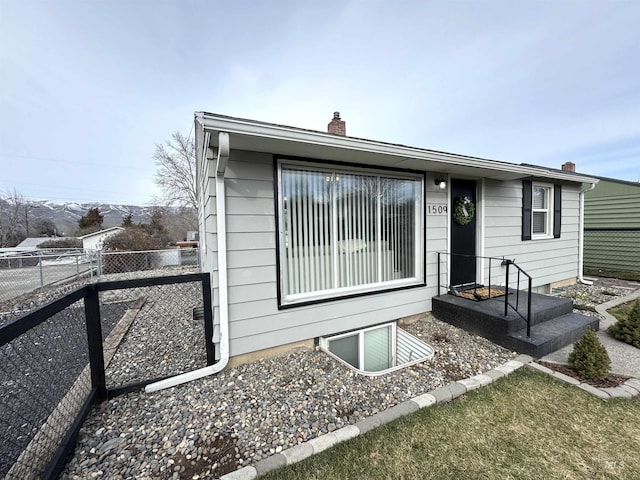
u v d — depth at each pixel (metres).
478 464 1.72
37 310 1.54
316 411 2.21
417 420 2.10
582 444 1.87
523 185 5.55
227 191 2.89
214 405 2.31
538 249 5.92
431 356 3.07
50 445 1.78
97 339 2.35
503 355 3.14
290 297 3.34
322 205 3.54
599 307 4.82
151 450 1.84
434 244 4.41
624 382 2.57
